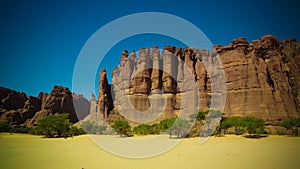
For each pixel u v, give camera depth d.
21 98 173.25
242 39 133.12
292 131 71.38
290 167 16.64
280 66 129.38
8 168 16.45
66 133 76.06
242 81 121.12
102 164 18.14
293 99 120.75
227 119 75.50
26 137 75.56
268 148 32.28
